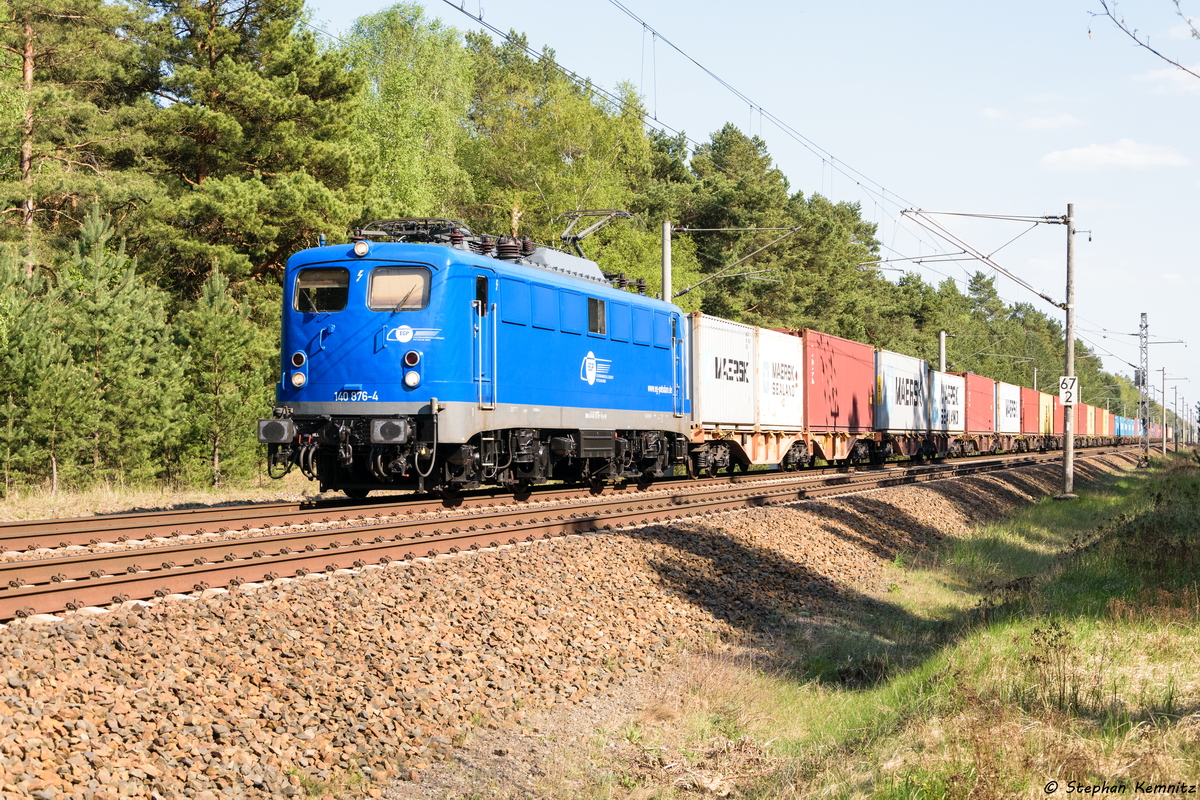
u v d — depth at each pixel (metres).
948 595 14.40
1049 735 6.51
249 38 31.67
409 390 14.38
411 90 44.84
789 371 29.89
